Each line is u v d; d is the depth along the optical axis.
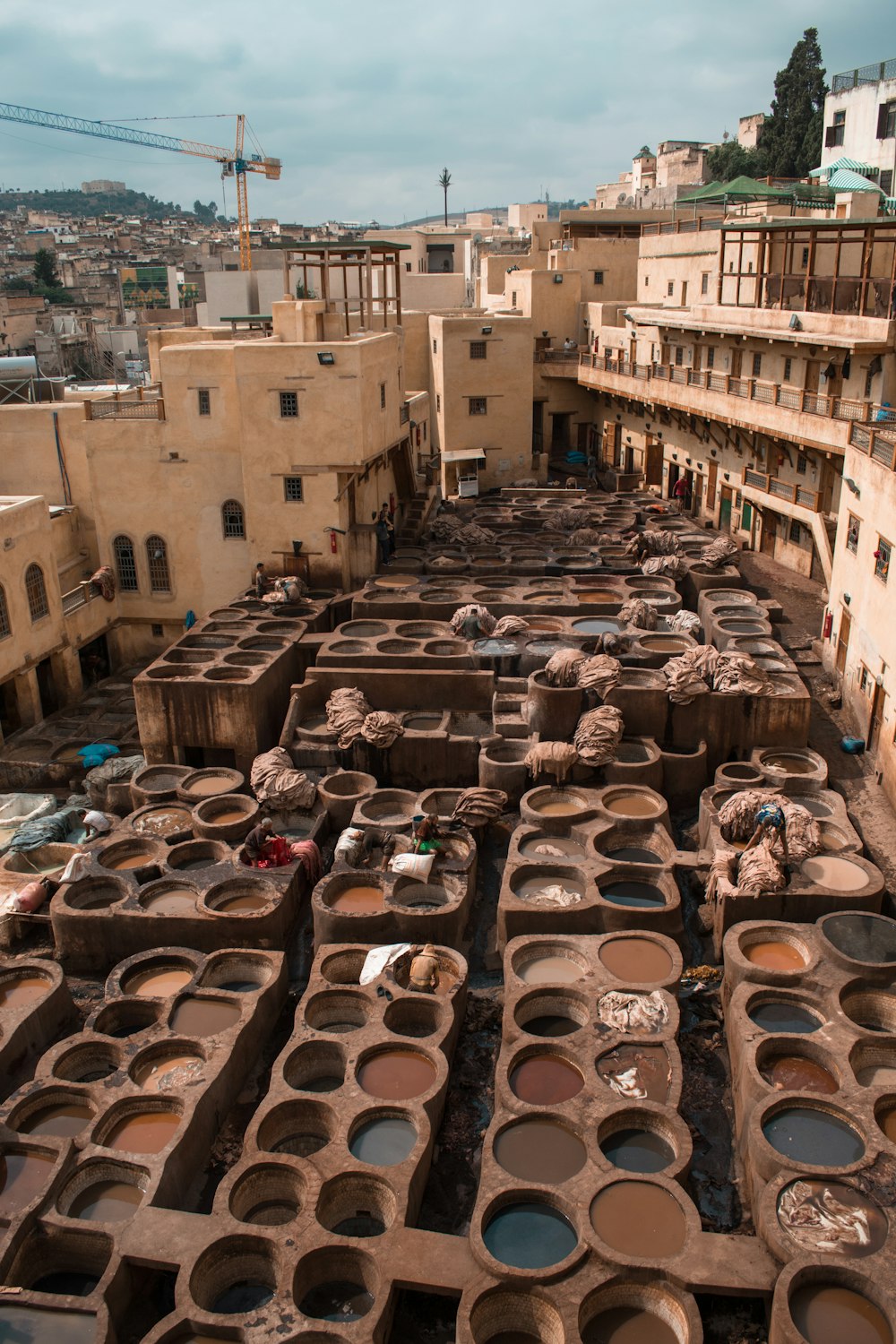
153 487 35.31
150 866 21.47
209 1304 13.04
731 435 41.38
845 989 17.00
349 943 19.70
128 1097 15.56
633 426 53.75
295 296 56.66
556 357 58.12
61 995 18.66
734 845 21.34
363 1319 12.19
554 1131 14.66
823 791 23.00
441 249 100.25
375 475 37.59
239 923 19.81
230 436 34.47
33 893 21.34
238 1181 13.99
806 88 74.12
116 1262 12.90
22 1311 12.70
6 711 31.36
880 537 24.72
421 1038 16.53
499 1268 12.40
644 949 18.67
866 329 31.31
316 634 30.33
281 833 23.61
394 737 25.23
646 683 26.09
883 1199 13.02
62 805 26.69
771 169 75.56
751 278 43.56
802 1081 15.51
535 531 41.59
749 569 38.91
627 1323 12.42
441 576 34.88
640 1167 14.27
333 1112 15.08
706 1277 12.24
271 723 28.03
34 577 30.94
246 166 142.12
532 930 19.64
